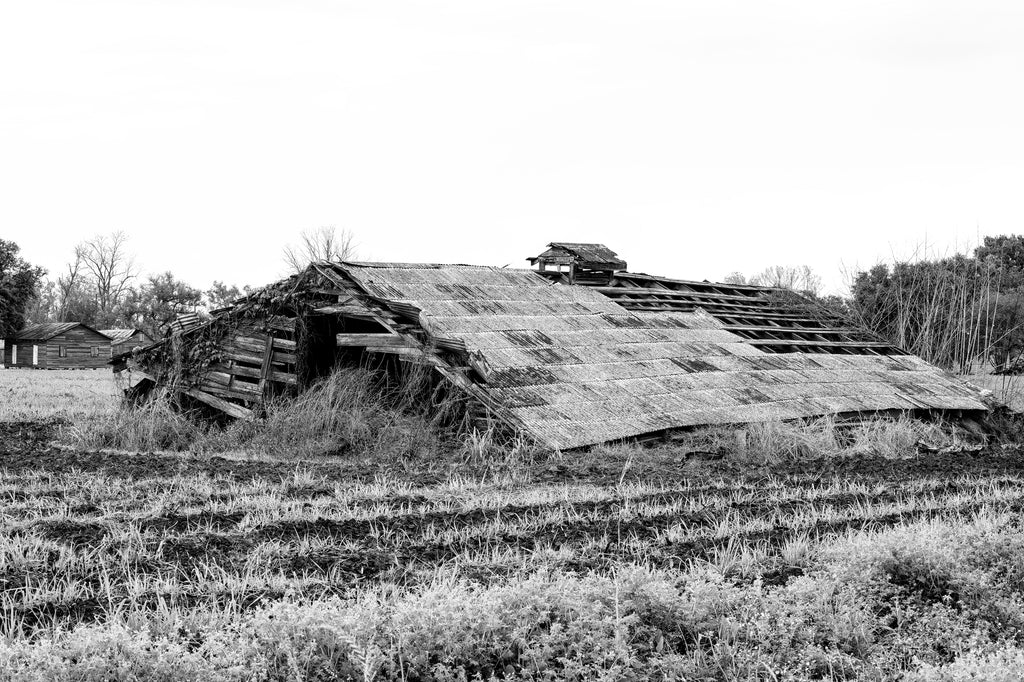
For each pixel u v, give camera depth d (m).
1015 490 14.66
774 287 35.38
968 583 8.52
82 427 20.09
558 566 9.28
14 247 73.88
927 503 13.17
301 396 20.34
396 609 7.14
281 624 6.72
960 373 33.97
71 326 71.75
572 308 25.02
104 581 8.38
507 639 7.04
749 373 23.75
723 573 8.93
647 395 20.38
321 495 13.32
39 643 6.27
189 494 13.05
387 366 21.36
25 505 11.94
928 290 35.84
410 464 16.83
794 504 13.27
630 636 7.19
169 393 23.69
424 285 22.86
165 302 78.94
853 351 29.73
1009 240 56.34
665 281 31.70
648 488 14.30
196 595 8.18
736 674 6.80
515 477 15.02
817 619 7.66
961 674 6.36
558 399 18.91
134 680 5.94
